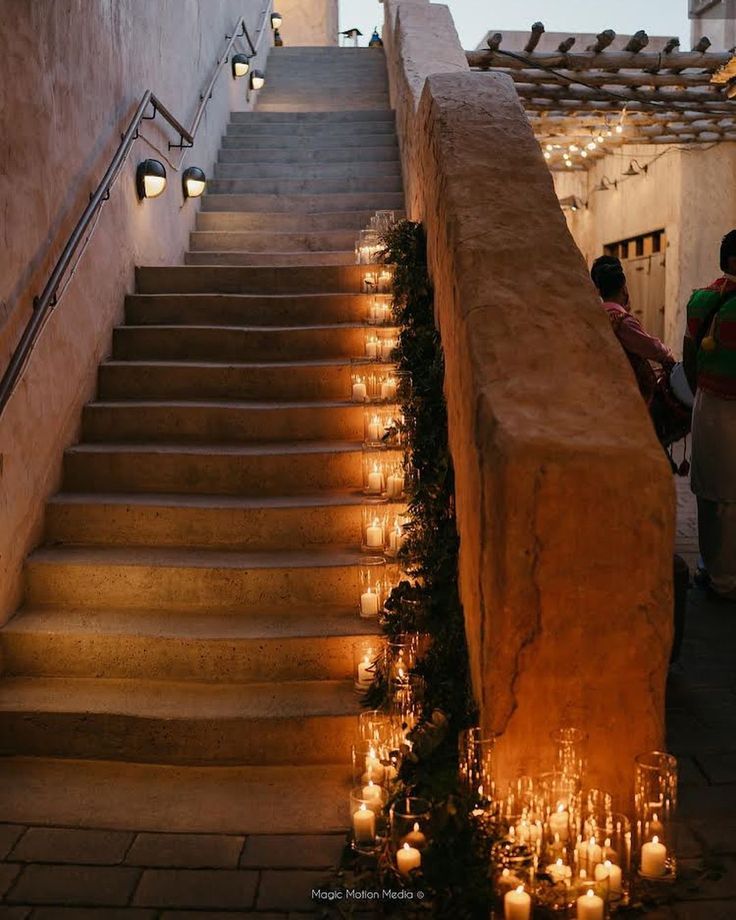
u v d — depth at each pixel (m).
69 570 4.29
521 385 3.03
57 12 4.68
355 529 4.54
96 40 5.31
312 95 11.80
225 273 6.35
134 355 5.76
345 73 12.25
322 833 3.18
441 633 3.58
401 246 5.36
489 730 2.88
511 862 2.68
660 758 2.82
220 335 5.74
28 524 4.40
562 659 2.82
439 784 2.97
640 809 2.82
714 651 4.57
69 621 4.11
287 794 3.43
